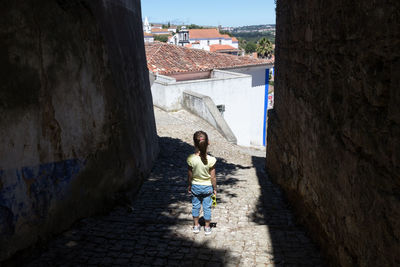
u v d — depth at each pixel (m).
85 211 4.82
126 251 4.11
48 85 3.92
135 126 7.02
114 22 6.35
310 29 4.60
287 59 6.55
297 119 5.51
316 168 4.20
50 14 3.99
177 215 5.53
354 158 2.89
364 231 2.68
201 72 19.64
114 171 5.65
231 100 17.88
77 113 4.53
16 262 3.43
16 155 3.40
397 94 2.15
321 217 3.99
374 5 2.48
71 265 3.66
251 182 8.14
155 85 17.58
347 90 3.09
